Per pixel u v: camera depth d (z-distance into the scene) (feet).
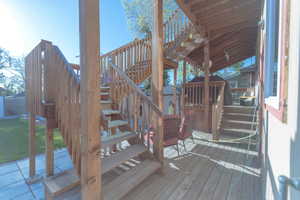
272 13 6.04
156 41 8.50
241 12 12.98
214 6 11.94
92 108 4.53
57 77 6.65
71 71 5.76
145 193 6.68
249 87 30.17
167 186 7.20
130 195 6.55
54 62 6.83
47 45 7.08
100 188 4.90
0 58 62.59
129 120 9.68
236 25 15.93
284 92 3.15
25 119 29.40
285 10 3.05
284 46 3.10
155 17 8.48
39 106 7.31
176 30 16.69
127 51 14.12
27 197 6.77
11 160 10.48
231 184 7.36
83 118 4.55
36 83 7.72
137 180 6.66
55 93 6.97
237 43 21.22
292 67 2.78
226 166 9.19
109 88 11.67
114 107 11.09
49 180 5.90
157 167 7.84
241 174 8.27
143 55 15.46
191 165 9.33
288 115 2.98
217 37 18.25
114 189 6.05
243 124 14.19
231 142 13.56
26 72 9.16
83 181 4.64
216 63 28.45
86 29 4.29
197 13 13.02
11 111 36.35
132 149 8.15
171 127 10.38
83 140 4.58
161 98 8.56
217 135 13.93
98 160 4.78
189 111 19.01
